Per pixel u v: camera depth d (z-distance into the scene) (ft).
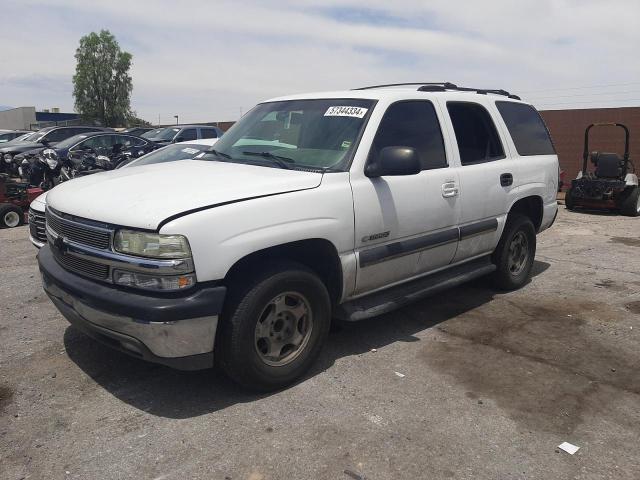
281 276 11.22
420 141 14.66
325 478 9.00
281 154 13.75
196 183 11.60
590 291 19.19
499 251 18.08
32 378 12.36
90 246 10.89
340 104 14.32
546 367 13.14
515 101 19.25
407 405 11.28
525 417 10.91
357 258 12.80
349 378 12.44
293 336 12.00
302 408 11.13
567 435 10.32
